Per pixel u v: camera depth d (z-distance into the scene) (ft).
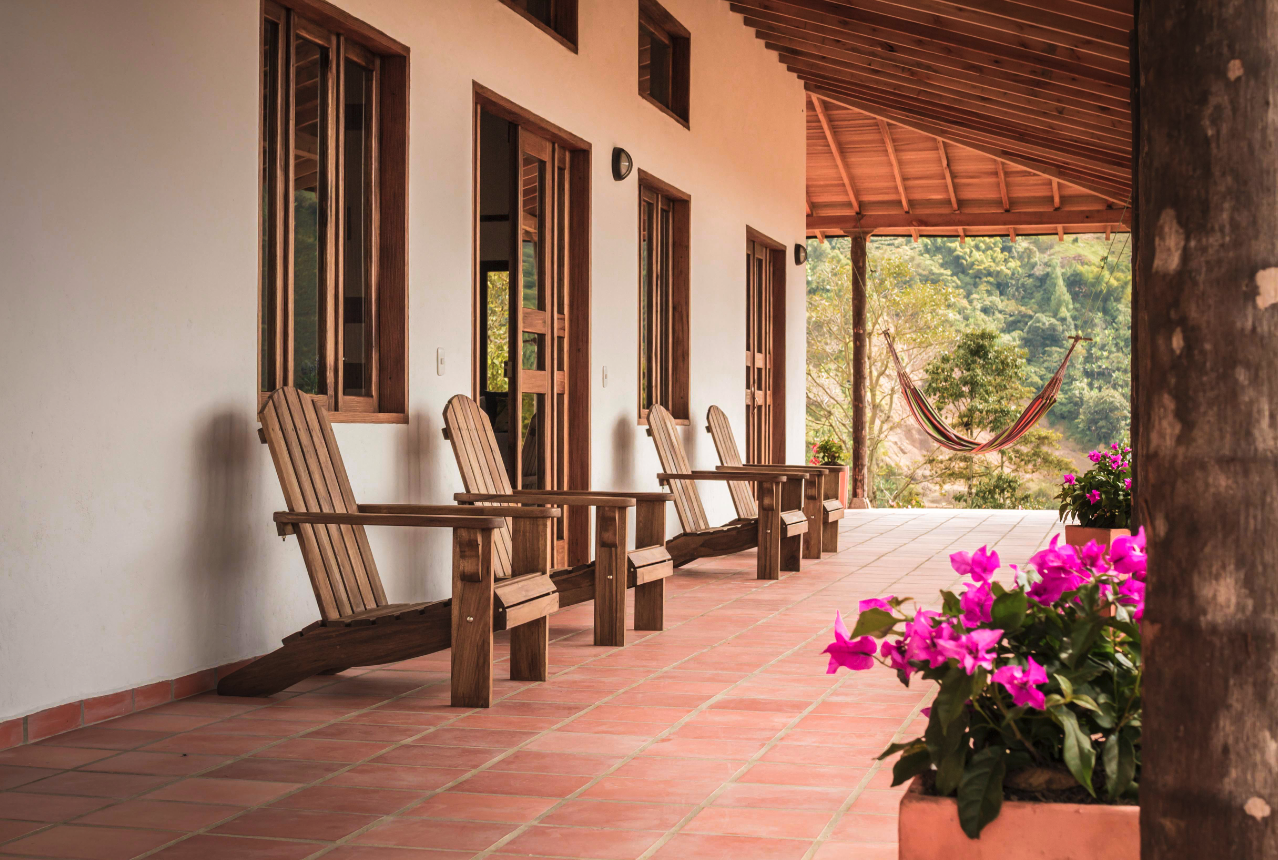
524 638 13.41
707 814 8.49
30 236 10.50
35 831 8.09
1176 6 4.19
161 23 12.03
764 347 35.96
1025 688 5.69
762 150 34.14
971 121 34.06
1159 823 4.31
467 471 15.60
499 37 18.97
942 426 41.60
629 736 10.80
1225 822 4.12
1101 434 106.83
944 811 5.74
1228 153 4.09
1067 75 25.53
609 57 23.45
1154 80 4.29
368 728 11.10
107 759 9.96
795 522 23.66
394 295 16.33
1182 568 4.22
